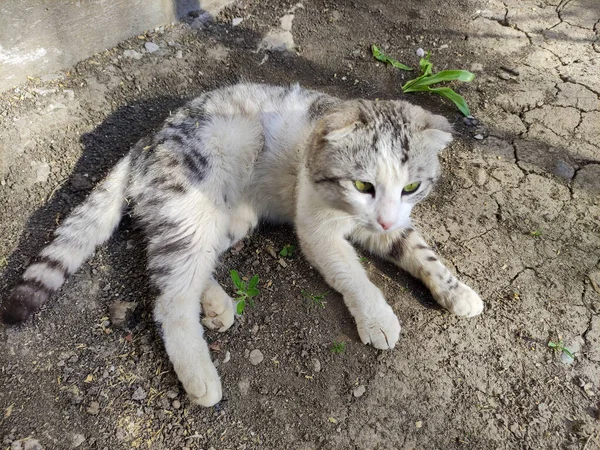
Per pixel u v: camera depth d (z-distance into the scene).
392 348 0.38
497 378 0.37
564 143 0.52
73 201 0.44
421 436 0.35
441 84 0.58
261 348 0.38
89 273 0.40
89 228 0.40
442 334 0.39
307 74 0.59
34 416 0.33
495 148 0.52
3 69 0.49
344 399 0.36
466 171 0.50
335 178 0.35
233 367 0.37
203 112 0.43
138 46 0.57
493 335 0.39
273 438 0.34
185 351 0.35
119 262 0.41
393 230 0.39
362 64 0.60
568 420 0.35
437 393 0.36
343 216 0.39
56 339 0.37
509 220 0.46
